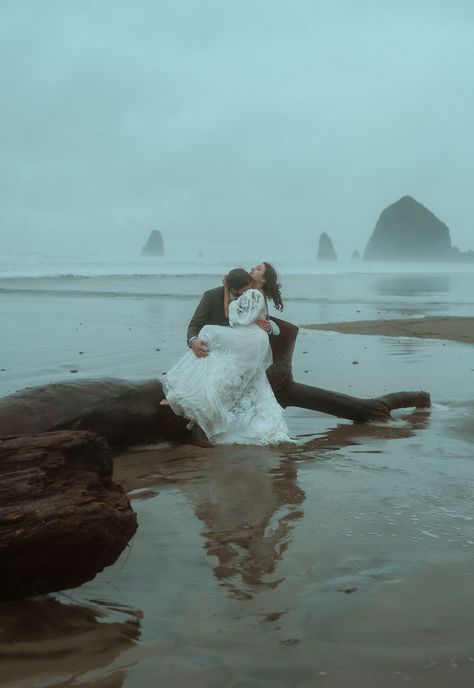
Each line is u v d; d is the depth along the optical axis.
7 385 7.70
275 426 5.59
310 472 4.57
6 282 35.91
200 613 2.58
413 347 11.48
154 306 20.89
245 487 4.24
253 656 2.28
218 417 5.52
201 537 3.38
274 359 6.17
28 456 2.77
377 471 4.56
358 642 2.35
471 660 2.23
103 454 3.00
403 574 2.88
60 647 2.35
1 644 2.38
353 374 8.69
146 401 5.36
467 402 7.12
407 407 6.81
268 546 3.23
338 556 3.09
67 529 2.61
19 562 2.59
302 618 2.52
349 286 36.72
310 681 2.12
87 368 9.02
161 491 4.17
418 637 2.37
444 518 3.58
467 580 2.81
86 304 21.62
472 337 12.85
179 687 2.11
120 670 2.21
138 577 2.92
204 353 5.64
